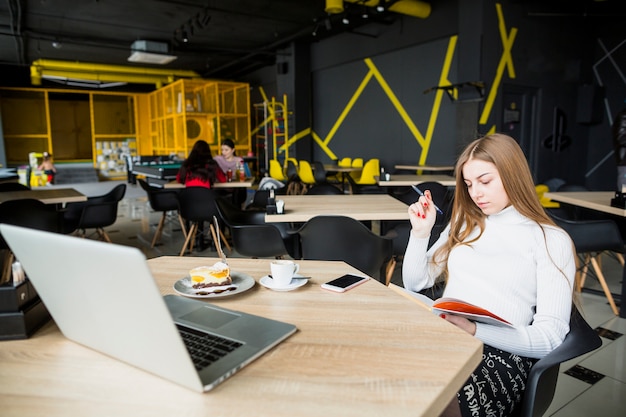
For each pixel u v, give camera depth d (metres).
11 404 0.72
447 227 1.63
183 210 4.60
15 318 0.95
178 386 0.77
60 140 16.28
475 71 6.88
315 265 1.55
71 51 11.54
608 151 8.17
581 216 3.89
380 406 0.71
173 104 12.41
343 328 1.02
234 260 1.63
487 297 1.34
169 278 1.39
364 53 9.53
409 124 8.77
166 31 9.77
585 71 8.21
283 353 0.89
